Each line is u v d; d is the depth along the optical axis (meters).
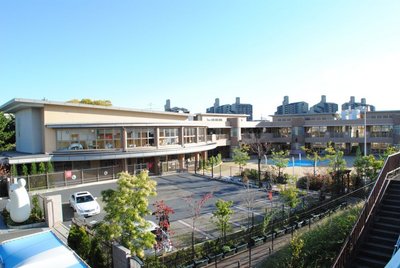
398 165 14.06
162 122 32.84
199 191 25.61
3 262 7.91
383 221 10.49
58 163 29.58
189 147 35.25
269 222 15.92
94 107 32.81
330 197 20.88
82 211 18.22
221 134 53.72
